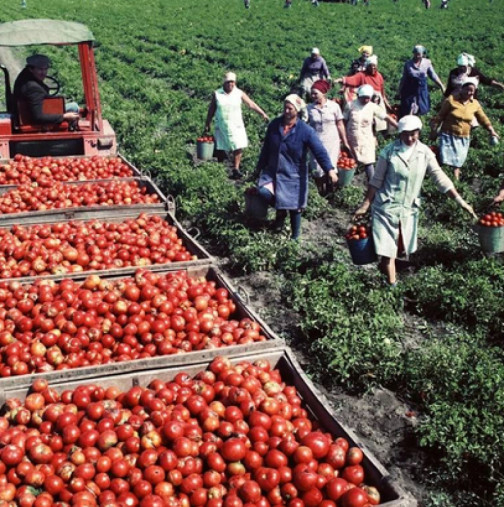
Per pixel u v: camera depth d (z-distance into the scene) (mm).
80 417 5949
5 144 14383
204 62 35188
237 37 43844
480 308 9930
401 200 10172
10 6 58906
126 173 13844
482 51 38875
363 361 8500
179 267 9078
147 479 5250
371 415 8016
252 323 7559
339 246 13000
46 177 12844
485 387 7695
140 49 40031
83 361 7102
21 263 9250
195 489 5273
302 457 5340
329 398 8305
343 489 5141
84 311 7613
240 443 5453
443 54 38031
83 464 5336
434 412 7570
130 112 23844
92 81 14906
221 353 6879
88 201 11781
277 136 11883
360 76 16484
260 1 70625
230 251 12602
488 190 15422
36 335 7297
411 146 10016
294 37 43969
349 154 15961
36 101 14258
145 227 10805
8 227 10852
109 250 9766
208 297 8266
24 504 5062
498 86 16328
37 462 5430
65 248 9430
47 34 14312
